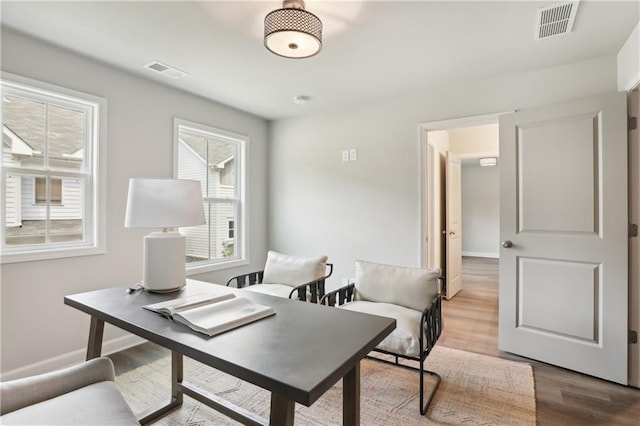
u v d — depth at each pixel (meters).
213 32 2.22
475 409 1.95
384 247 3.57
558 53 2.49
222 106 3.74
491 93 2.97
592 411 1.94
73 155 2.61
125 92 2.84
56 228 2.51
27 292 2.31
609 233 2.28
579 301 2.40
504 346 2.76
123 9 1.96
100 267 2.68
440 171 4.64
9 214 2.30
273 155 4.39
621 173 2.24
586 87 2.60
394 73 2.87
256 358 0.99
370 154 3.65
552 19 2.05
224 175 3.94
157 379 2.29
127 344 2.82
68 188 2.58
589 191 2.36
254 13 2.00
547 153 2.54
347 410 1.19
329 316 1.39
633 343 2.23
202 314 1.30
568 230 2.45
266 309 1.41
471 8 1.94
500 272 2.77
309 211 4.09
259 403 2.03
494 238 8.26
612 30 2.17
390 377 2.35
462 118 3.11
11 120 2.31
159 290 1.70
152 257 1.70
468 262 7.46
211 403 1.74
